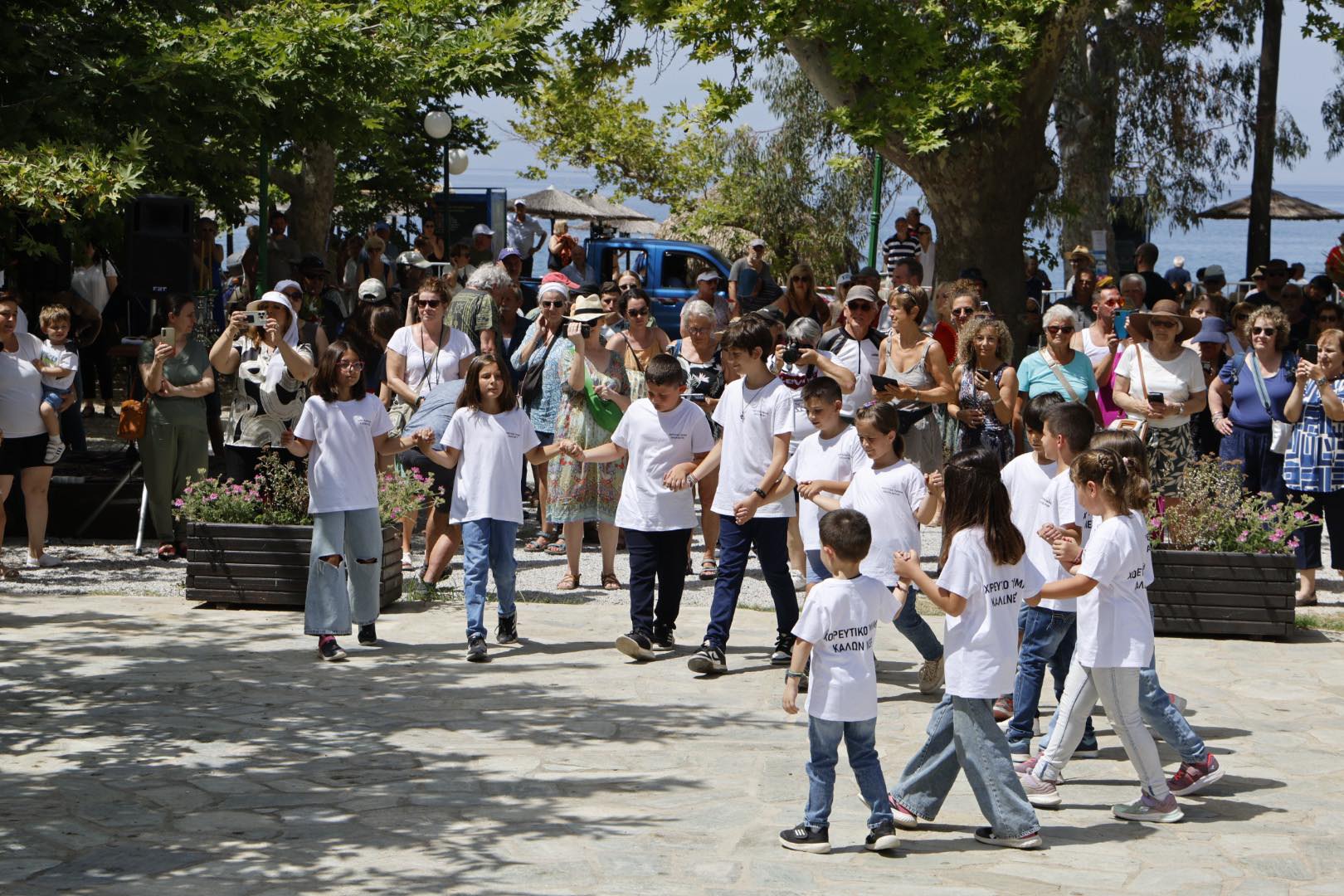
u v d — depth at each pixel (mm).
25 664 9219
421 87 15531
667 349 12570
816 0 17797
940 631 10180
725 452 9258
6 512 13117
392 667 9266
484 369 9508
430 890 5754
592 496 11430
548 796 6941
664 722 8164
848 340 11336
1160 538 10438
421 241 24891
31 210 13359
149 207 13039
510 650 9750
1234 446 11742
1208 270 18734
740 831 6504
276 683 8867
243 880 5840
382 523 10867
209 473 13820
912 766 6629
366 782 7098
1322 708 8609
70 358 12078
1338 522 11414
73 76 13781
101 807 6707
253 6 15766
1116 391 11352
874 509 8398
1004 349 11156
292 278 21953
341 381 9391
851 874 6023
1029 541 7840
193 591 10773
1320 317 15047
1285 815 6824
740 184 34688
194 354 12281
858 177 33438
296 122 15227
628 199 42844
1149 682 6965
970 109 17797
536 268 45625
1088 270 19109
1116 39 29844
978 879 5977
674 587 9680
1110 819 6785
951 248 20766
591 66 21094
